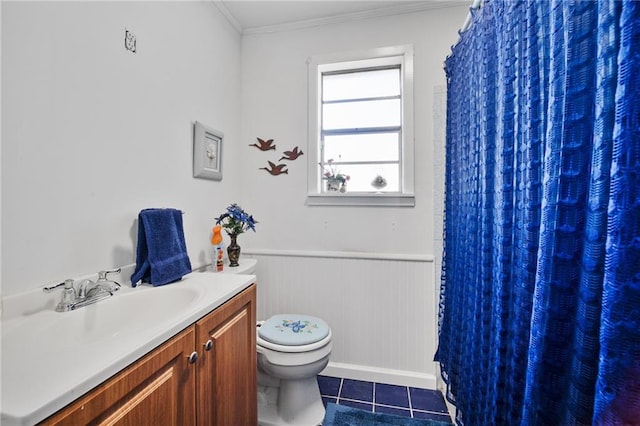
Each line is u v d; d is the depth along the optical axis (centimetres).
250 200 203
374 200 186
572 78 57
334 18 188
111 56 105
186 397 77
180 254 122
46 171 84
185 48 147
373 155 199
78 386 49
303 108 196
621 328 46
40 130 82
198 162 154
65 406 48
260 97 202
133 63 115
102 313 89
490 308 99
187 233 148
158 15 128
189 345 79
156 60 127
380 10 181
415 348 177
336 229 192
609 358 46
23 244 78
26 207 79
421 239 180
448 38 177
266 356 138
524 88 79
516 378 78
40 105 82
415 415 150
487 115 102
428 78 179
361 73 198
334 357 187
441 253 175
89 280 93
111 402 55
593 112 54
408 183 181
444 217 165
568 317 58
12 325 72
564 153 58
